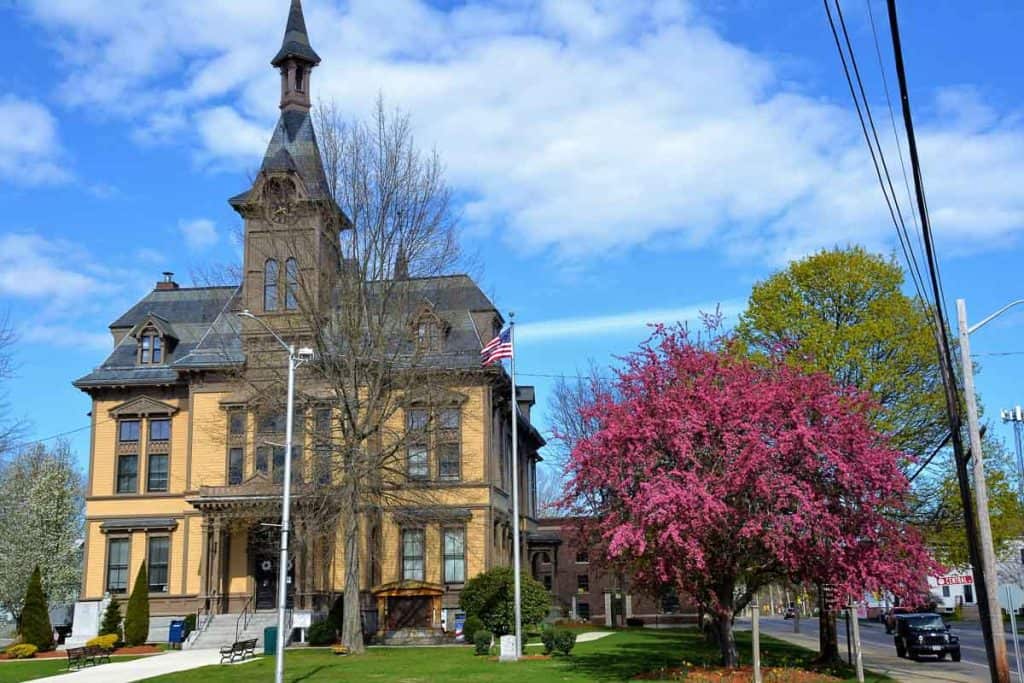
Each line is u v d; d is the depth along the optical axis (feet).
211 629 156.35
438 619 159.02
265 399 142.10
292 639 152.56
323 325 140.77
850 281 125.49
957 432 78.02
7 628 245.04
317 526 135.13
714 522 84.94
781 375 96.02
